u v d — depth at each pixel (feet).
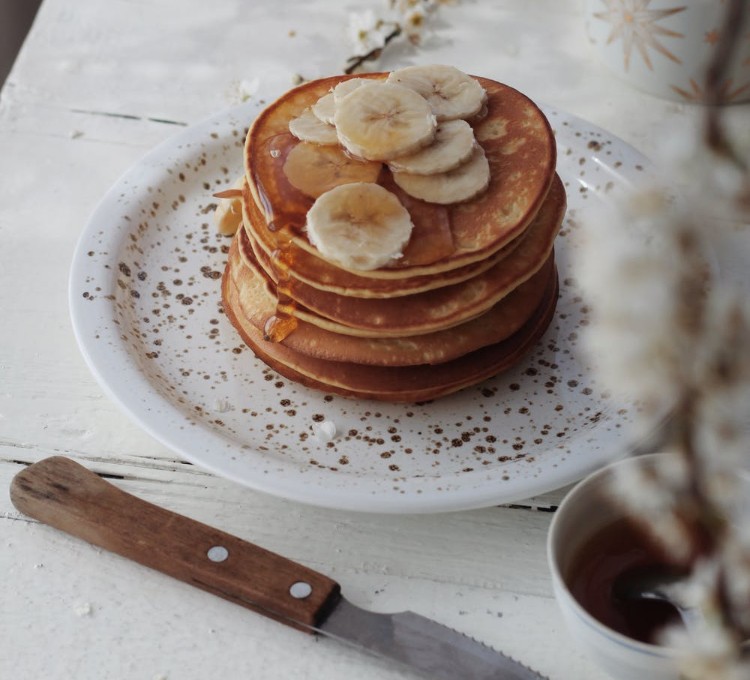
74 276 2.11
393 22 2.73
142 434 2.01
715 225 1.37
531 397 2.02
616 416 1.93
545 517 1.91
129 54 2.69
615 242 1.46
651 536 1.72
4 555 1.86
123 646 1.77
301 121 2.03
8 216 2.33
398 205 1.91
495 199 1.94
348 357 1.96
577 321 2.13
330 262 1.90
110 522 1.83
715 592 1.52
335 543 1.88
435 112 2.01
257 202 1.95
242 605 1.80
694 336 1.42
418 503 1.81
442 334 1.97
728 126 1.34
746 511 1.62
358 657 1.76
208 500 1.93
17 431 2.01
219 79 2.64
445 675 1.71
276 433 1.97
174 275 2.20
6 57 3.61
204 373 2.05
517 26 2.75
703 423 1.46
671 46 2.46
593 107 2.55
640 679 1.65
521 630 1.79
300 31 2.76
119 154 2.47
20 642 1.78
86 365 2.10
